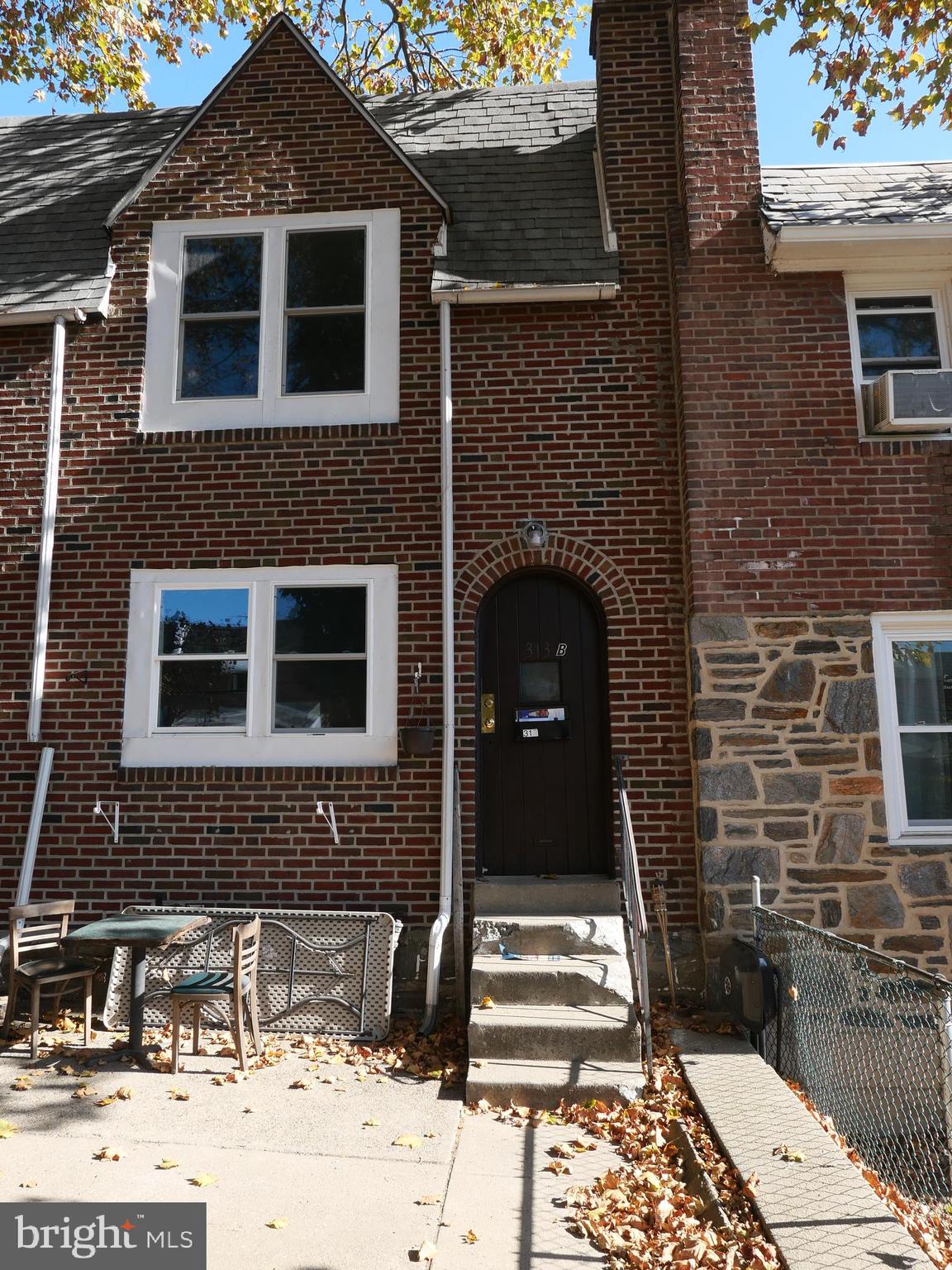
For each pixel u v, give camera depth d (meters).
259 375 7.89
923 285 7.62
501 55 16.20
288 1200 4.12
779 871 6.71
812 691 6.94
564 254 7.82
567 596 7.66
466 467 7.62
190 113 9.71
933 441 7.25
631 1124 5.02
